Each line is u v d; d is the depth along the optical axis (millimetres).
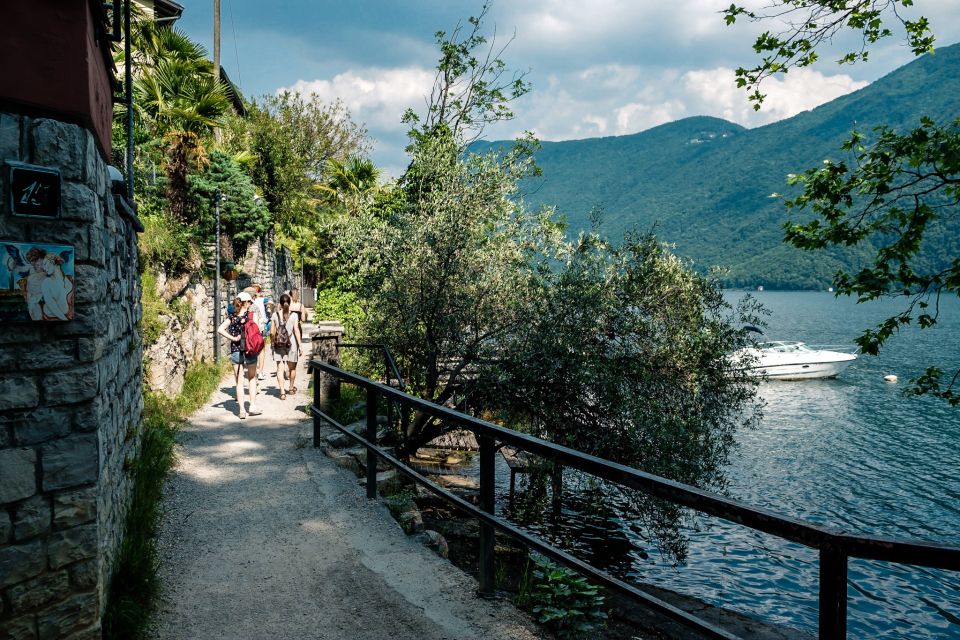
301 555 4289
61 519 2844
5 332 2660
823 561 1783
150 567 3764
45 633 2793
